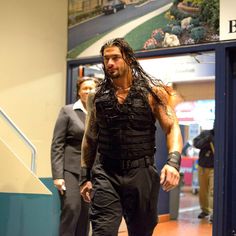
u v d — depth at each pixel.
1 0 4.61
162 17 4.33
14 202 3.71
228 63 3.98
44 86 4.83
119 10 4.62
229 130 3.98
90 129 2.28
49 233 3.60
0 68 4.56
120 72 2.09
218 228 3.86
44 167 4.77
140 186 2.08
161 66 5.44
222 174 3.88
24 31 4.72
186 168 11.05
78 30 4.90
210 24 4.02
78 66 4.94
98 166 2.17
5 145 3.78
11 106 4.62
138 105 2.07
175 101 2.22
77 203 3.29
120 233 5.18
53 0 4.91
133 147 2.08
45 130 4.82
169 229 5.88
